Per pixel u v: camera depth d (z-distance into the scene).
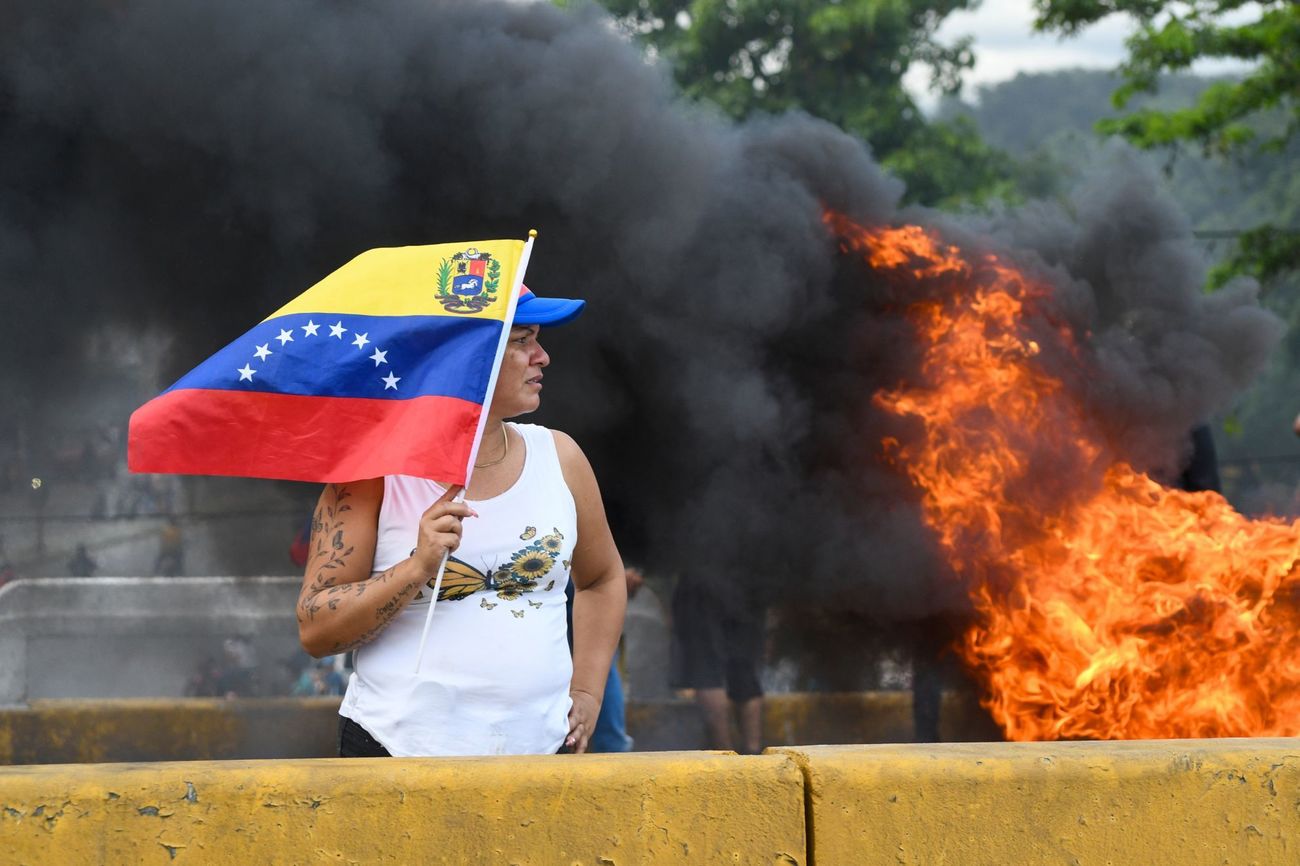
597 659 6.87
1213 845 5.64
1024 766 5.57
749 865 5.36
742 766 5.40
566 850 5.24
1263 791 5.69
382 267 6.46
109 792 4.94
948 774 5.51
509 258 6.39
